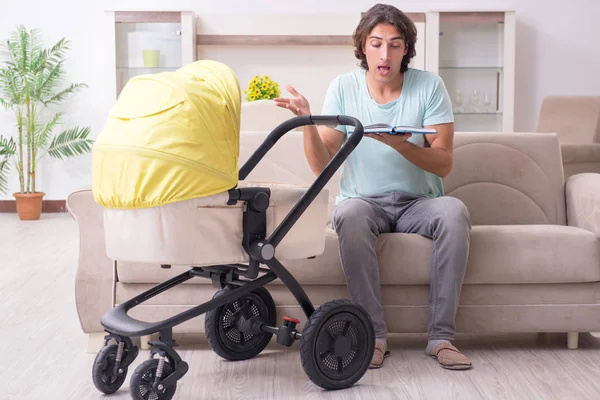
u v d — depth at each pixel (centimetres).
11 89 596
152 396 191
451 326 234
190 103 183
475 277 239
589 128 540
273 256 196
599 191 252
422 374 222
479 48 607
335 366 209
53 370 229
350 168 253
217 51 625
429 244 237
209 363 233
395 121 248
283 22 620
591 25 647
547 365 230
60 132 636
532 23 646
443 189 272
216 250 191
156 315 241
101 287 243
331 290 242
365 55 251
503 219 280
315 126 239
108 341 207
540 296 243
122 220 190
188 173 181
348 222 229
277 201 199
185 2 632
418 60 613
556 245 239
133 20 591
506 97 609
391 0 636
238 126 191
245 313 233
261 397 204
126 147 183
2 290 345
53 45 632
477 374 222
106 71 596
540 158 283
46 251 448
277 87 439
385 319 241
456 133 285
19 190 639
